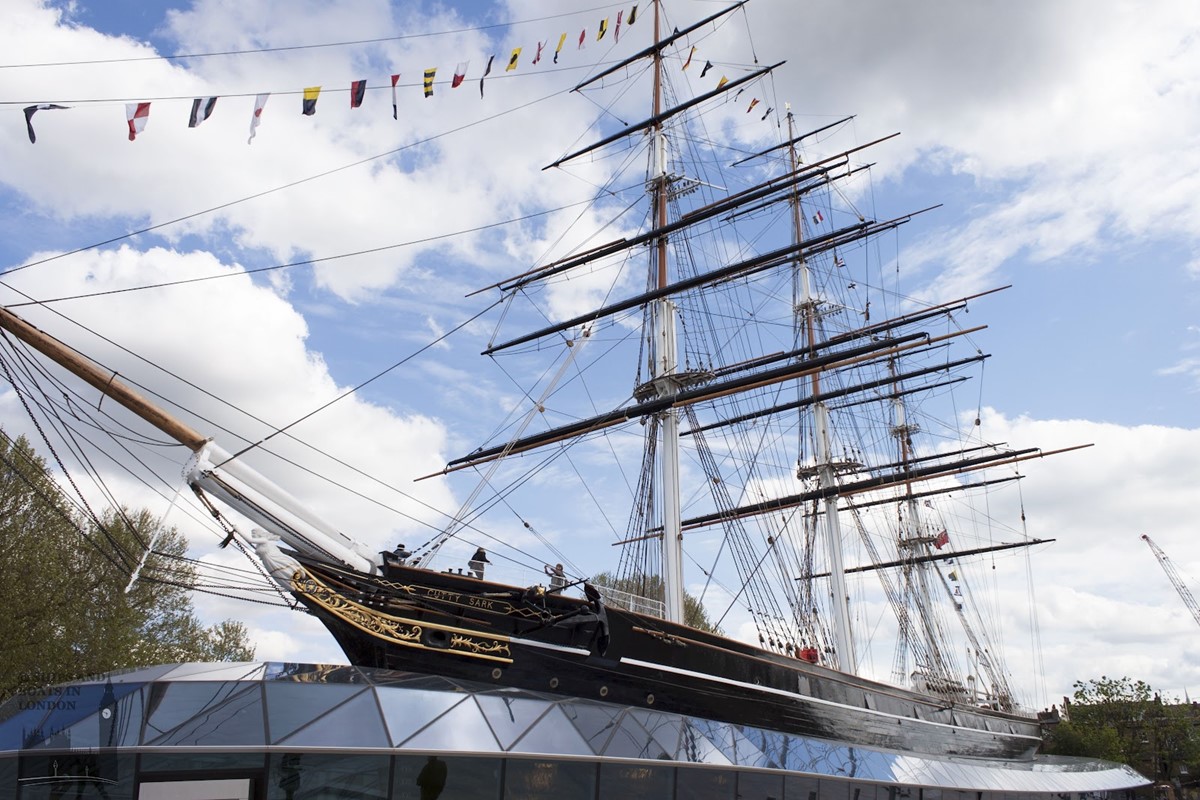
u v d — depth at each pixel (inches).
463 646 914.1
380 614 877.2
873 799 1077.8
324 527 890.1
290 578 837.2
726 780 919.0
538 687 962.1
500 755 763.4
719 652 1142.3
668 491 1433.3
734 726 1027.9
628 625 1031.0
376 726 740.7
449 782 742.5
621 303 1571.1
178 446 829.8
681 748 905.5
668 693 1067.3
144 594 1728.6
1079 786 1713.8
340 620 863.7
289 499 868.6
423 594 909.2
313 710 740.0
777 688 1227.9
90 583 1567.4
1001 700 2679.6
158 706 711.1
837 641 2012.8
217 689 746.8
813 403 2215.8
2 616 1341.0
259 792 670.5
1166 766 3265.3
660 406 1501.0
